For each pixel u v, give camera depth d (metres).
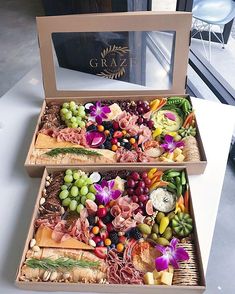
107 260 0.49
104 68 0.81
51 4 0.81
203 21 1.22
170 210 0.55
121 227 0.52
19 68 1.75
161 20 0.66
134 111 0.72
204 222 0.55
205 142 0.69
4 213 0.57
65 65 0.84
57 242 0.50
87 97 0.74
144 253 0.50
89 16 0.67
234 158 1.16
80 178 0.58
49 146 0.65
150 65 0.76
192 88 1.29
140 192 0.56
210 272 0.91
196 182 0.61
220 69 1.29
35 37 2.00
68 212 0.55
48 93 0.77
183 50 0.70
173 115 0.72
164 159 0.62
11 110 0.78
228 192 1.09
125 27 0.68
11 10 2.30
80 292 0.46
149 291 0.45
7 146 0.69
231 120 0.74
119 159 0.62
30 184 0.61
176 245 0.49
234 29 1.37
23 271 0.46
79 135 0.66
